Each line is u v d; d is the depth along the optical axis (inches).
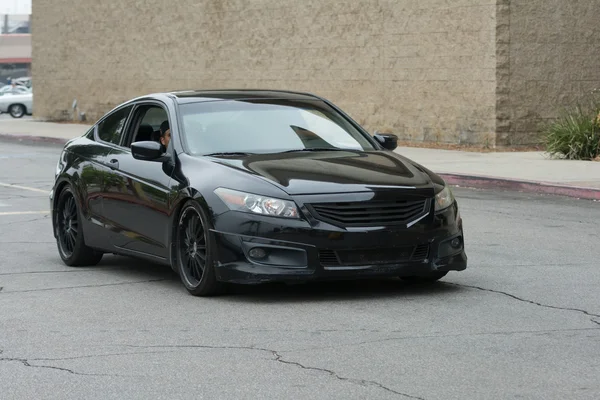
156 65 1397.6
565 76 985.5
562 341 287.9
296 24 1177.4
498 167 816.9
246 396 240.4
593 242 482.9
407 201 346.3
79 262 436.5
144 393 244.8
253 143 384.5
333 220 338.6
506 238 499.2
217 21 1288.1
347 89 1120.8
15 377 261.7
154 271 421.4
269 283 381.1
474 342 287.7
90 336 305.1
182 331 308.8
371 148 399.2
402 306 338.3
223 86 1290.6
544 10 972.6
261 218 338.0
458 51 995.9
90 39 1523.1
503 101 964.6
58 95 1605.6
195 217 358.6
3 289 384.5
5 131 1416.1
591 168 794.2
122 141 418.6
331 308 337.4
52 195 450.0
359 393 241.0
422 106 1037.8
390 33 1065.5
